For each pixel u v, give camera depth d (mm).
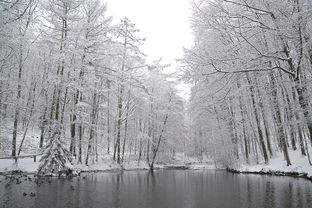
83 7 24000
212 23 8914
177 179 20141
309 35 8445
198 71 8336
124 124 35438
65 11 22016
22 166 20703
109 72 26828
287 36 8055
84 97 27062
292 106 12430
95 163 28594
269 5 7871
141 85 31859
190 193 12469
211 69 8289
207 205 9414
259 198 10664
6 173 19078
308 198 10312
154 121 39344
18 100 20781
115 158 35281
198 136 49062
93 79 23781
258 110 25047
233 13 8258
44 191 12312
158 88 40906
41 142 26438
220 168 36250
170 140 45125
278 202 9656
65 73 24203
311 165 18922
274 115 23984
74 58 22188
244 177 20406
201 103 9977
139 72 35312
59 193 11828
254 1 8070
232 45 8148
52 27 21797
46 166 18562
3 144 21703
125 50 31969
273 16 7980
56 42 21969
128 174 25047
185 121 55531
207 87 8773
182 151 59344
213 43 9898
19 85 21203
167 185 15930
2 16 9688
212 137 34531
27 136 32312
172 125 43656
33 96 26938
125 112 34000
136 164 36281
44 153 18984
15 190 12422
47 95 27609
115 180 18375
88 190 12945
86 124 24250
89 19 23984
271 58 8367
